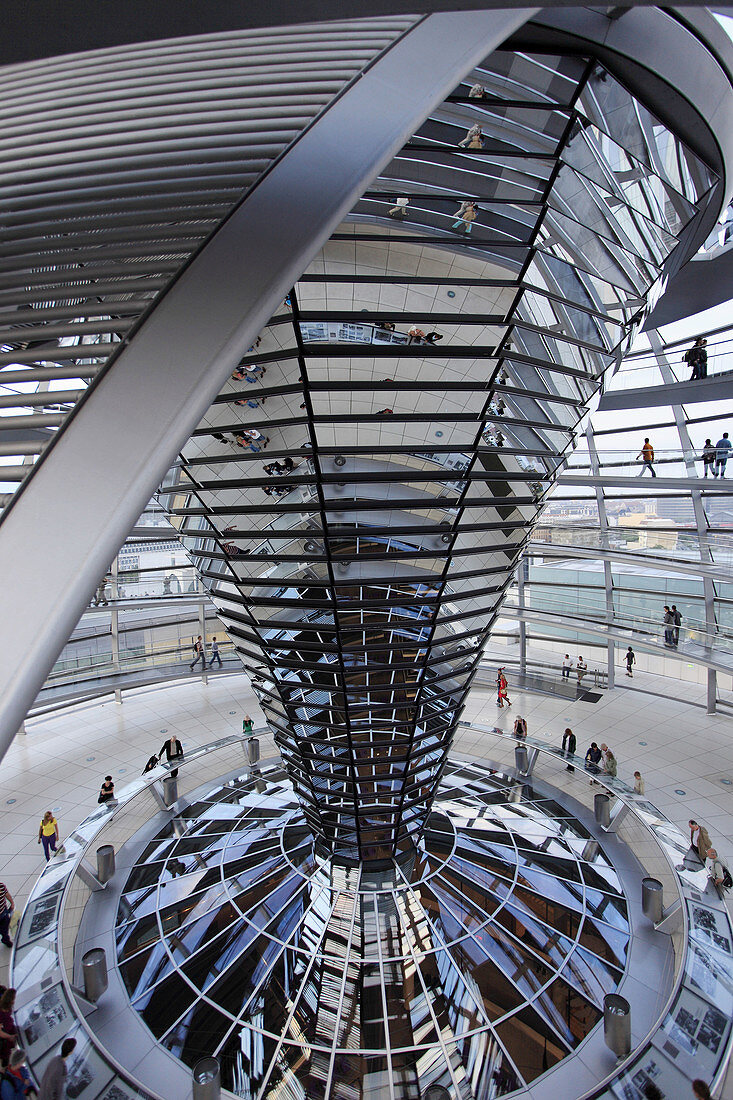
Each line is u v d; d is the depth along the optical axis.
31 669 3.13
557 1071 9.75
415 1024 10.48
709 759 20.55
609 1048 10.00
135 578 27.17
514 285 7.98
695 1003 9.74
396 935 11.98
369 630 11.48
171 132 4.25
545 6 2.81
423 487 9.86
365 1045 10.21
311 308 7.76
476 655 13.63
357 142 4.05
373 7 2.80
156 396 3.58
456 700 13.96
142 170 4.13
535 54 7.24
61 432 3.62
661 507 26.47
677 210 10.45
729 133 9.73
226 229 3.87
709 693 24.27
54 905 12.14
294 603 11.40
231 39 5.03
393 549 10.50
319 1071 9.90
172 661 27.77
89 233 4.15
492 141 7.14
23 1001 10.01
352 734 12.77
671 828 14.02
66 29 2.94
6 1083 8.39
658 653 23.25
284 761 15.10
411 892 12.94
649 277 10.80
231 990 11.20
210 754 21.47
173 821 16.73
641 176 9.01
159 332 3.71
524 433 10.20
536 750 18.48
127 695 28.28
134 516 3.44
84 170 4.20
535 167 7.41
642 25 7.35
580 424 11.77
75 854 13.75
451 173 7.16
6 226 4.13
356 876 13.36
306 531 10.26
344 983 11.14
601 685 27.91
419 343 8.27
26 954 10.98
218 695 28.19
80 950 12.34
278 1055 10.15
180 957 11.87
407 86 4.27
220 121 4.30
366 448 9.20
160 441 3.51
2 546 3.39
